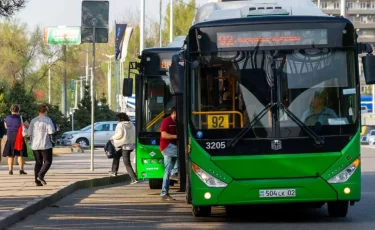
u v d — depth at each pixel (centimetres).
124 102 10531
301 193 2450
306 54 2481
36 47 13412
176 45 3844
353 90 2473
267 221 2636
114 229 2447
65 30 13400
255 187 2453
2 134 4862
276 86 2472
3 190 3447
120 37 10506
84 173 4625
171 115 3353
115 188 4103
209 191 2470
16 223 2614
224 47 2497
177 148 3031
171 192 3856
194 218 2742
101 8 4550
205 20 2611
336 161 2452
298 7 2811
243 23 2497
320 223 2548
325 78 2477
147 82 3744
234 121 2473
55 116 10731
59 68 13450
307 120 2461
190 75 2502
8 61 12950
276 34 2489
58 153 8144
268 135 2459
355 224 2509
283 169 2450
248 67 2484
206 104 2488
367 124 15450
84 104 11706
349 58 2484
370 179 4694
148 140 3762
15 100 9519
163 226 2511
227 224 2555
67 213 2920
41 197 3138
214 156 2473
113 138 4347
